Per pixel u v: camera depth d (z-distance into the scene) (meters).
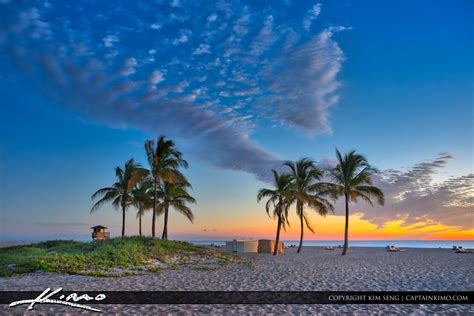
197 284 15.52
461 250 46.88
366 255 38.66
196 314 9.78
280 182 37.38
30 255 23.78
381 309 10.66
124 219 39.12
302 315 9.86
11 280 15.91
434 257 35.06
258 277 18.16
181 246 29.70
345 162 38.34
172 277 17.89
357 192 38.09
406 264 26.31
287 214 38.75
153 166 32.81
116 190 39.28
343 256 36.75
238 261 27.69
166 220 39.19
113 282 15.81
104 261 20.70
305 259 31.83
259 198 37.47
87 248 26.59
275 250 38.44
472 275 19.36
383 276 18.77
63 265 18.86
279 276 18.64
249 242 47.38
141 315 9.66
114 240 28.03
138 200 39.59
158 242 28.62
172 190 38.75
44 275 17.20
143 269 20.34
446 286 15.18
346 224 38.75
